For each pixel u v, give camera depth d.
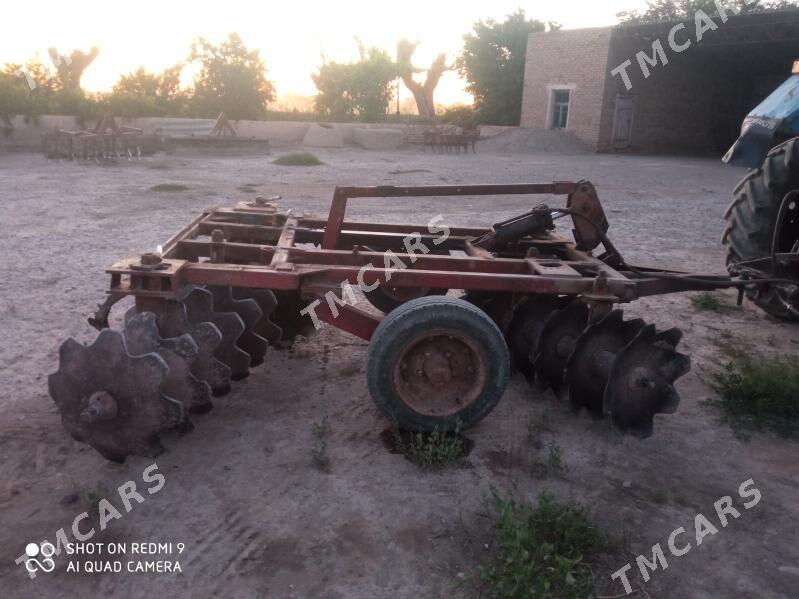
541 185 4.57
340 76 38.53
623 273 4.48
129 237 8.59
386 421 3.96
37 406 4.00
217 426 3.86
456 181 17.12
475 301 4.84
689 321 5.93
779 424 4.07
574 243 4.87
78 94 25.42
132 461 3.48
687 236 9.91
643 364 3.78
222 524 3.02
